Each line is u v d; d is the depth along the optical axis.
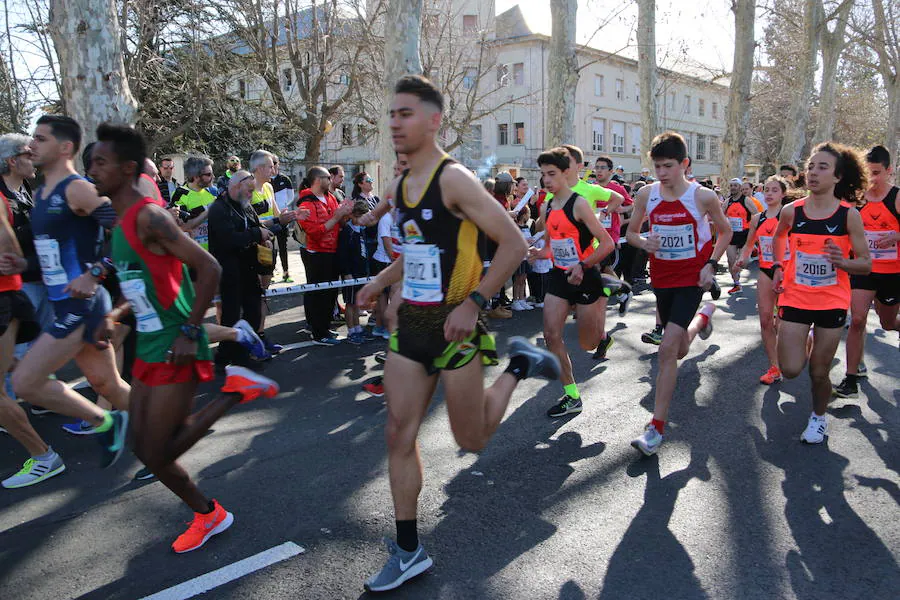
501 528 3.27
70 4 7.66
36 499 3.66
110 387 3.76
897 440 4.38
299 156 27.20
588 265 4.62
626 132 44.88
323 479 3.87
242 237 5.87
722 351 6.84
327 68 21.80
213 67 15.71
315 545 3.13
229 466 4.07
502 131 37.81
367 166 18.81
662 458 4.12
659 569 2.90
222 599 2.72
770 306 5.62
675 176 4.16
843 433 4.52
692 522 3.31
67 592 2.80
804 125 24.45
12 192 4.33
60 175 3.48
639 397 5.36
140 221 2.65
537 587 2.78
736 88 20.22
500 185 8.43
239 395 2.94
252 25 18.98
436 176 2.48
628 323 8.52
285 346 7.19
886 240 4.94
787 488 3.68
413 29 10.39
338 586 2.80
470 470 3.95
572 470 3.95
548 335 4.86
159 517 3.45
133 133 2.70
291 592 2.76
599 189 6.58
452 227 2.50
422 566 2.81
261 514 3.44
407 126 2.46
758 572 2.87
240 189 5.81
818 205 4.23
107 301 3.67
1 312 3.74
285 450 4.32
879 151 5.02
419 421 2.69
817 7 23.45
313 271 6.99
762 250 6.81
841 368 6.16
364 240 7.52
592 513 3.41
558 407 4.91
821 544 3.09
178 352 2.72
